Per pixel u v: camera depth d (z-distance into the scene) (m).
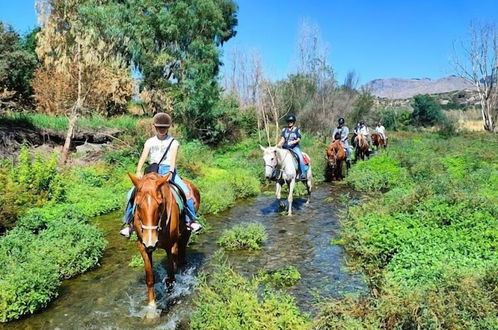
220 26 29.33
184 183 6.68
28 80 24.20
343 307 4.95
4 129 17.03
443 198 9.49
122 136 20.53
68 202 12.25
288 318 4.93
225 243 8.89
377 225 8.45
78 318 5.74
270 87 33.28
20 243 7.55
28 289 5.98
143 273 7.31
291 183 11.77
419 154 20.55
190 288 6.61
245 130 32.81
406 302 4.61
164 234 5.79
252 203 13.41
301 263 7.72
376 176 15.81
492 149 21.72
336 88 35.94
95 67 23.66
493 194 10.76
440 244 7.11
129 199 5.98
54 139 19.05
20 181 11.77
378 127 30.08
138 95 28.67
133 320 5.64
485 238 7.18
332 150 17.45
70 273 7.18
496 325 4.12
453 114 60.34
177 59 27.58
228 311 5.05
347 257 7.95
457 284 4.85
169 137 6.34
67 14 26.38
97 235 8.59
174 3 27.14
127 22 26.89
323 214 11.61
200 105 26.86
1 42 21.52
